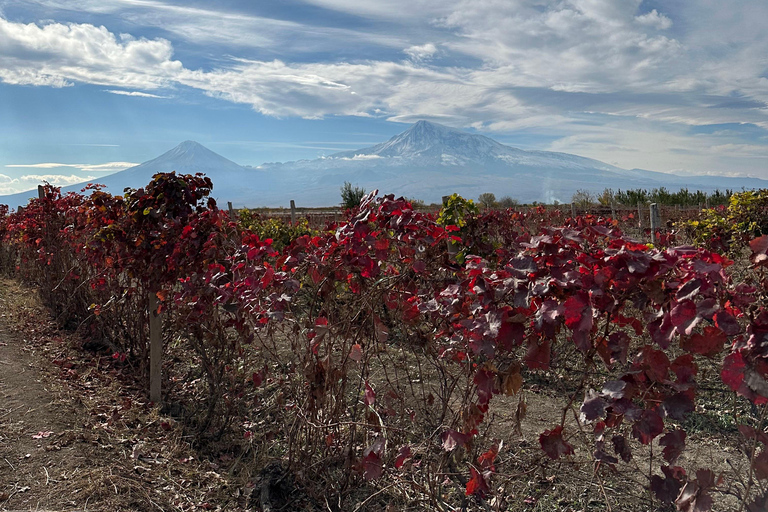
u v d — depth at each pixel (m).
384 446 2.76
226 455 3.90
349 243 2.85
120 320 5.74
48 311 7.51
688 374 1.76
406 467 3.36
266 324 3.61
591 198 27.12
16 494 3.05
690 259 1.79
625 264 1.81
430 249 3.22
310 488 3.28
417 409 3.90
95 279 5.77
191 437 4.11
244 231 4.70
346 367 3.22
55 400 4.40
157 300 4.72
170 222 4.57
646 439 1.82
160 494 3.24
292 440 3.48
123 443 3.85
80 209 5.94
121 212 5.00
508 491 3.17
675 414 1.74
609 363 1.92
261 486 3.29
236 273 3.62
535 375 4.86
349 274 3.25
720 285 1.75
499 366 2.43
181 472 3.57
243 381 4.34
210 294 4.10
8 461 3.38
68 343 6.18
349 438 3.49
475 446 3.34
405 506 3.13
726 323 1.55
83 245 6.09
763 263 1.80
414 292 3.05
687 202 24.25
